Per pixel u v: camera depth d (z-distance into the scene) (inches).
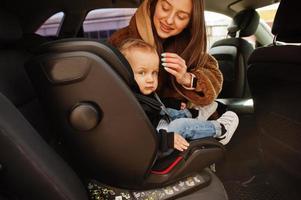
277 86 49.2
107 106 29.7
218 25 101.6
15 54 45.6
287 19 49.1
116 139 31.2
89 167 34.3
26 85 44.6
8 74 40.6
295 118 47.2
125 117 30.5
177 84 45.3
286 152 52.7
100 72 28.5
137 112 30.7
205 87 45.5
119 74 30.2
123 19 102.7
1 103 27.6
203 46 46.8
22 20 80.7
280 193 62.3
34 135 30.8
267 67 49.8
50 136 47.4
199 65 47.3
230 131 45.9
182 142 37.7
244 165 80.1
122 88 29.6
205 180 40.1
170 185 38.0
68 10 84.6
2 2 74.1
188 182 39.0
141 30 44.8
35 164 26.1
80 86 28.6
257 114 60.2
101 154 32.1
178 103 46.9
